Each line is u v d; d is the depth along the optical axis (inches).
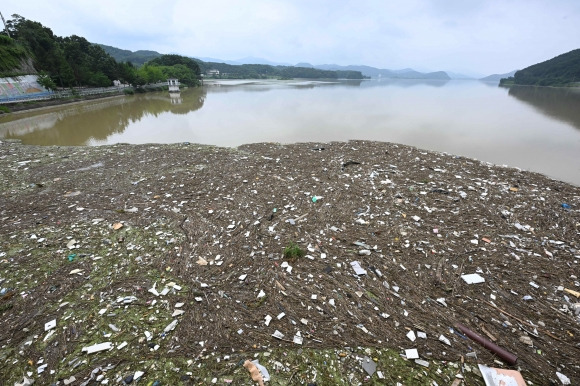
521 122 909.2
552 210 300.2
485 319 173.9
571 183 429.4
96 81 2039.9
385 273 212.5
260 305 185.3
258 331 167.3
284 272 213.9
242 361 149.7
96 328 167.6
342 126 861.2
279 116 1051.9
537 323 171.0
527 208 305.0
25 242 255.3
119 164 481.4
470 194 338.3
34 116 1130.7
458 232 262.5
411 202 320.5
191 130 842.2
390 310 181.0
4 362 148.9
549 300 186.9
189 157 510.6
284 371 145.1
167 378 141.0
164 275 211.2
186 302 187.3
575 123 890.7
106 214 306.2
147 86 2524.6
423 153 515.8
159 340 161.0
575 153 579.5
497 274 210.4
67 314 177.2
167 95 2069.4
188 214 303.6
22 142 711.7
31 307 183.2
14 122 997.2
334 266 220.1
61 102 1478.8
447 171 423.2
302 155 512.4
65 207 326.0
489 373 142.9
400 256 230.8
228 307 183.5
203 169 442.0
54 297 190.5
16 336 163.3
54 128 895.7
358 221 282.4
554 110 1178.0
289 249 231.5
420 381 140.6
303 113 1118.4
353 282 203.9
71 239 259.1
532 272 211.3
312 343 160.1
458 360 150.8
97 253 238.2
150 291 194.9
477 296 191.0
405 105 1374.3
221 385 138.2
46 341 159.9
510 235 257.1
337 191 349.1
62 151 578.6
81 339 160.9
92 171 448.5
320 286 200.4
